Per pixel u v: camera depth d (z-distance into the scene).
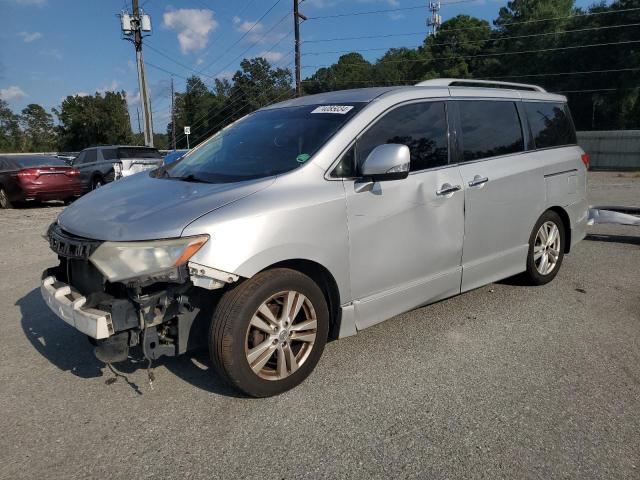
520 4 48.38
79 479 2.48
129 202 3.29
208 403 3.13
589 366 3.58
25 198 12.75
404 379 3.41
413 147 3.84
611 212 6.82
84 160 16.42
